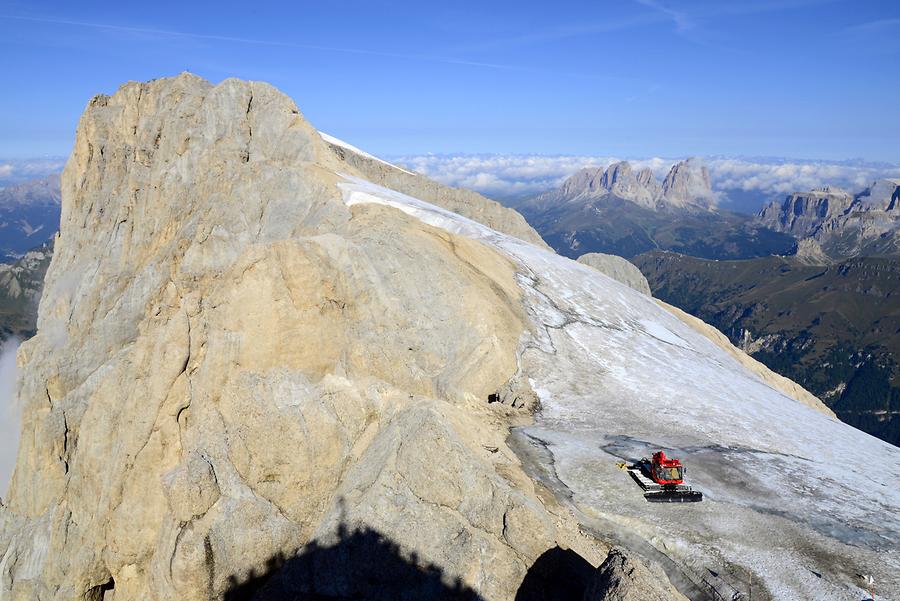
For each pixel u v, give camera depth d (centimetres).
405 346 4372
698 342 6756
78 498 4938
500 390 4372
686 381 5034
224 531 2934
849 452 4144
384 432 3064
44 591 4922
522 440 3691
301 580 2633
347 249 4512
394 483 2669
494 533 2495
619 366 5038
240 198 7438
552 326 5353
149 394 4238
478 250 6047
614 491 3122
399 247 4834
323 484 3120
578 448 3622
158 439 4144
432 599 2403
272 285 4097
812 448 4100
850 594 2461
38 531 5325
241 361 3975
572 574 2405
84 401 6222
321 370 4128
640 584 2023
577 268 7450
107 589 4488
